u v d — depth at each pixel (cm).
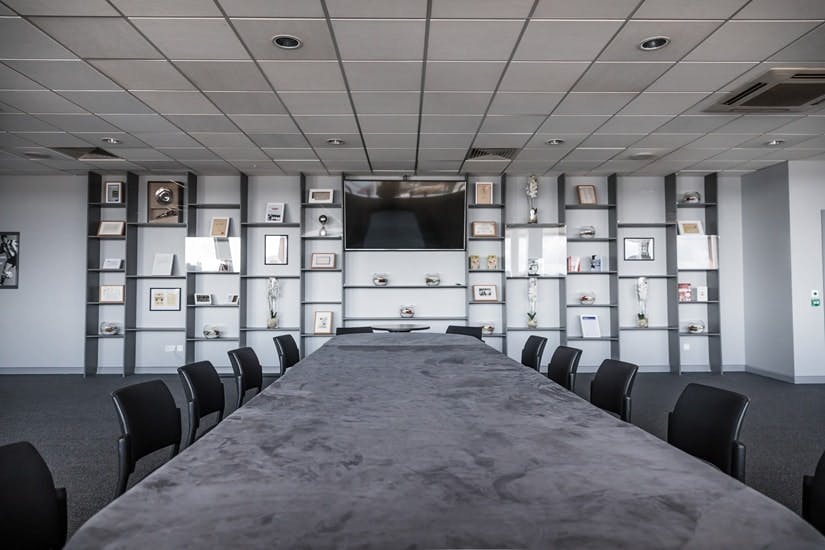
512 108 449
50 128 504
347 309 721
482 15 295
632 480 118
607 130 514
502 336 705
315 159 631
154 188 713
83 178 721
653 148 581
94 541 89
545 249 721
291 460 132
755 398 552
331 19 298
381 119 478
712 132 520
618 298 715
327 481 117
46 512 134
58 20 298
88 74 375
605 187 738
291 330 712
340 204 712
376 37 320
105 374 705
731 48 335
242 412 185
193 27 307
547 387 233
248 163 650
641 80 387
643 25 306
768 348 683
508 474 122
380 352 359
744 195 729
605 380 273
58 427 441
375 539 89
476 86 399
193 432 254
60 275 717
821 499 139
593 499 107
